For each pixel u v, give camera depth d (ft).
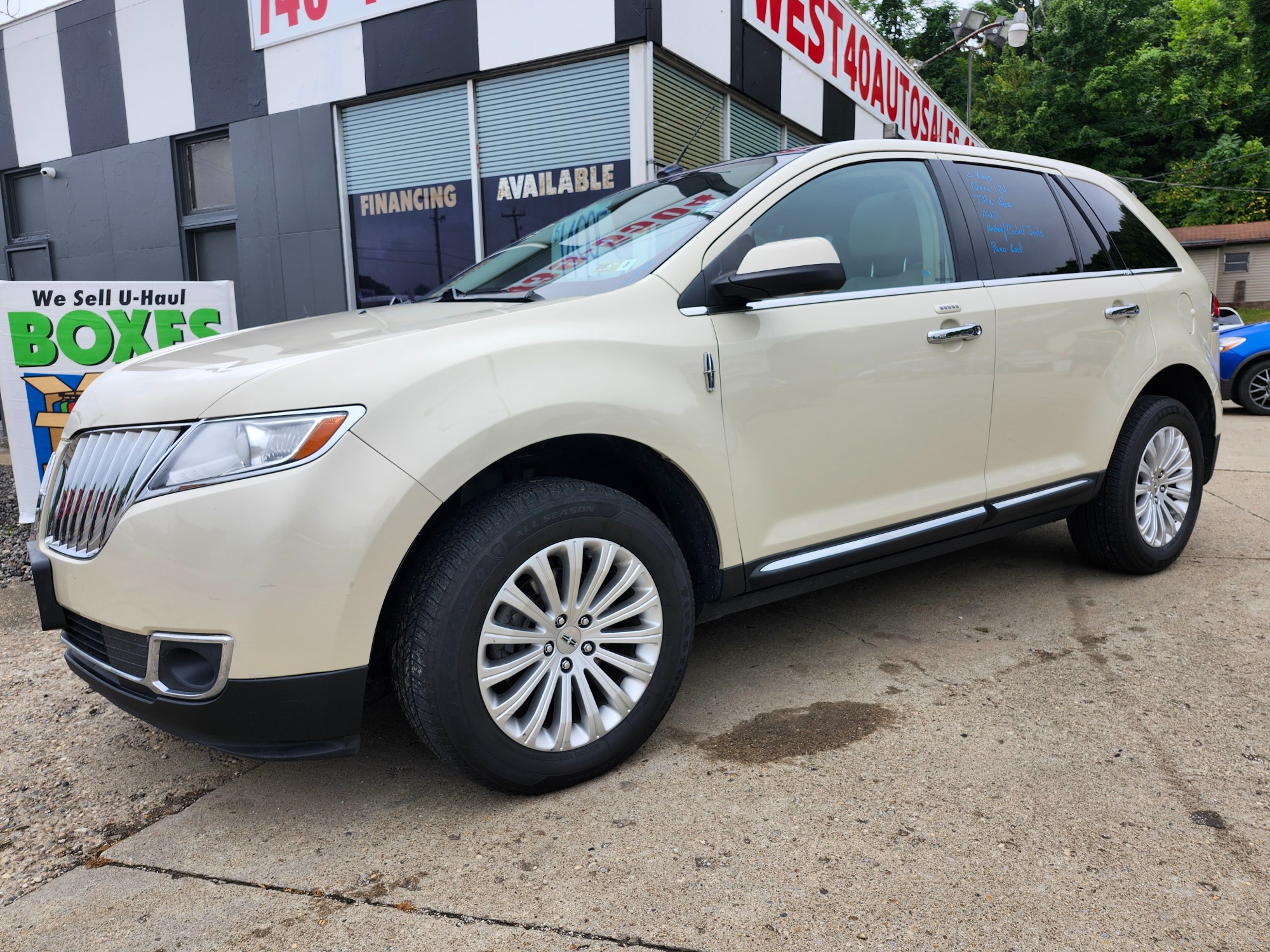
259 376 6.09
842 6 29.89
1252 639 9.83
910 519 9.17
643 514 7.20
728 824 6.50
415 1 22.06
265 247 26.02
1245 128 133.08
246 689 5.91
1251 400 32.24
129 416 6.50
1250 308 114.62
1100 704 8.30
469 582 6.31
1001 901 5.52
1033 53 129.80
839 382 8.38
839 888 5.70
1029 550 13.94
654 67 20.44
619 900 5.67
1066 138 123.13
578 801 6.93
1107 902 5.48
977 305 9.62
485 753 6.53
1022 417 10.16
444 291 9.80
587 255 8.75
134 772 7.81
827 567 8.57
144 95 27.40
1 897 6.02
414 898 5.80
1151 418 11.70
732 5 23.06
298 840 6.57
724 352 7.66
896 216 9.45
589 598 6.97
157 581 5.96
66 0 28.17
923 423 9.12
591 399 6.82
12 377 14.02
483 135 22.36
